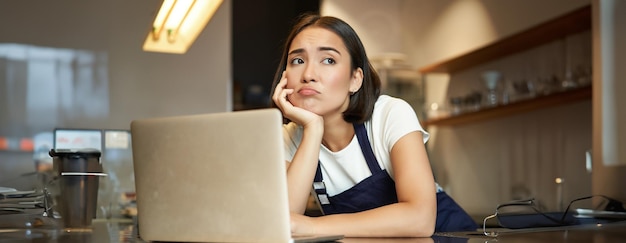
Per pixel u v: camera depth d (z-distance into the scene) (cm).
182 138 117
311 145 152
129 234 158
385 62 518
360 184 173
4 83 409
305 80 153
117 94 425
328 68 154
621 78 286
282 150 109
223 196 114
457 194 511
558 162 392
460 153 507
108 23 427
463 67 486
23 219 176
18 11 414
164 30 292
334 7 557
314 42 153
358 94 165
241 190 112
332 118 167
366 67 163
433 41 514
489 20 428
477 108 439
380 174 170
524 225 169
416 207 142
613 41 289
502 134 455
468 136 497
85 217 175
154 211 122
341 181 178
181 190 118
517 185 433
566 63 369
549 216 175
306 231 131
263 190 110
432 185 149
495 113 435
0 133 406
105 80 424
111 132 277
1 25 411
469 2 456
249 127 110
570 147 381
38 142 412
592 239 129
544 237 136
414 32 546
